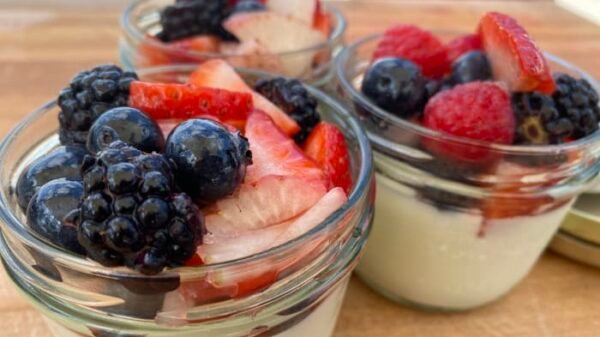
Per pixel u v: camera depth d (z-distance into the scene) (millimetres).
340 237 161
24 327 207
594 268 240
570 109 201
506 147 188
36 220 156
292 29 258
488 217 199
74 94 181
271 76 208
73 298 153
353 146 189
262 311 155
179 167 156
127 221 141
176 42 259
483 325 220
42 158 171
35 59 319
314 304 165
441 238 206
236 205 161
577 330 219
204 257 152
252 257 147
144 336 154
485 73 211
